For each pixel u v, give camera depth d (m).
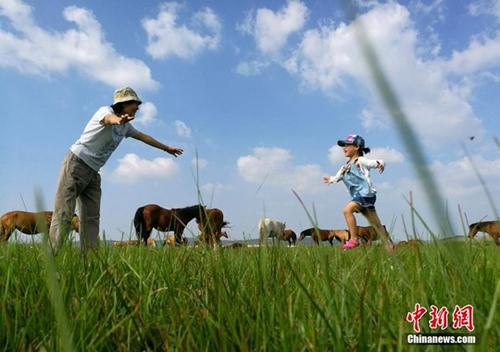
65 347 0.73
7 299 1.80
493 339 1.18
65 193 5.39
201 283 2.32
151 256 2.85
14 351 1.47
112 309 1.71
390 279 1.98
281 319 1.39
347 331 1.40
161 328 1.64
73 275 1.97
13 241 2.92
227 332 1.43
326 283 1.48
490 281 1.67
